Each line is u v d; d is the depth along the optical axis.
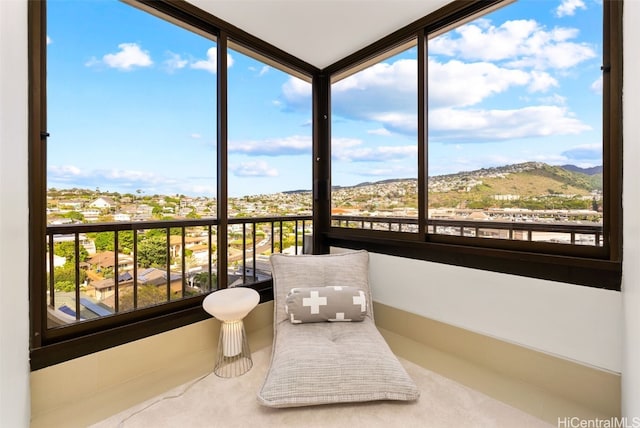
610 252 1.43
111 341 1.65
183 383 1.66
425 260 2.15
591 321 1.48
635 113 1.09
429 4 1.95
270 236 2.82
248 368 1.79
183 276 2.22
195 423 1.33
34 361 1.40
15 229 1.12
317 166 2.92
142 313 1.81
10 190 1.06
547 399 1.52
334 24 2.17
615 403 1.39
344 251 2.75
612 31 1.40
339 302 1.90
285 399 1.35
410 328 2.23
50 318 1.68
